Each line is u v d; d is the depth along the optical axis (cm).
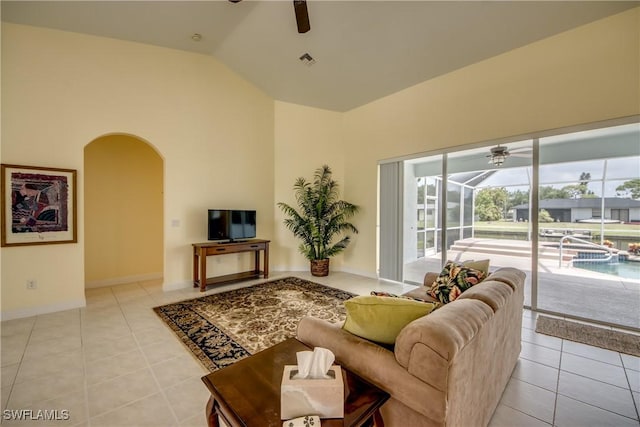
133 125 386
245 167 502
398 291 421
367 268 521
